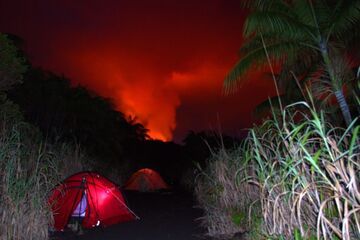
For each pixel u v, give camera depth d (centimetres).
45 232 864
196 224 1058
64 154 1447
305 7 1174
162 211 1356
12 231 779
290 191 518
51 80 2080
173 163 4122
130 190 2241
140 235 939
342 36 1282
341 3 1143
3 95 1224
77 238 912
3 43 1130
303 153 539
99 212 1058
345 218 403
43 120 1864
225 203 920
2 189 795
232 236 842
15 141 912
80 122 2309
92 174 1103
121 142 3359
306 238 496
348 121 1016
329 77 1119
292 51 1216
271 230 601
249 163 823
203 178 1451
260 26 1117
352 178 418
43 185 959
